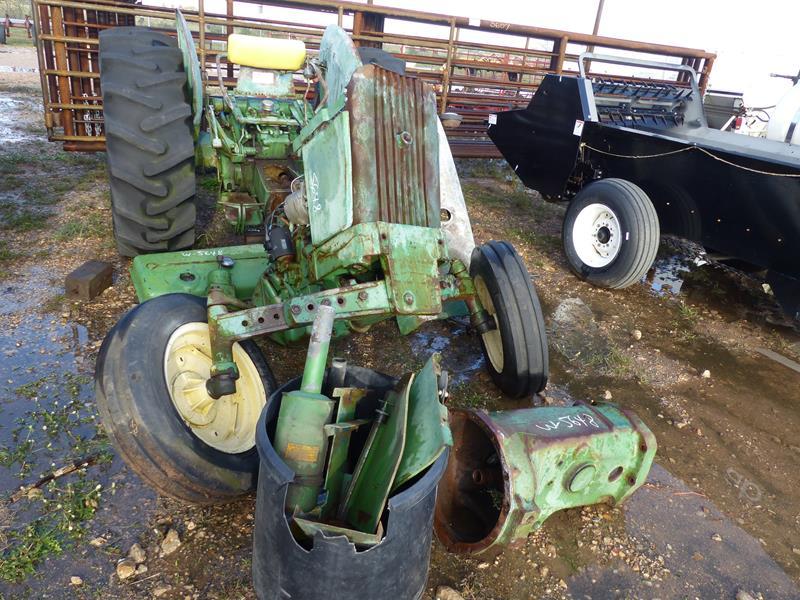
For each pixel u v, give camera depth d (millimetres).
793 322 4375
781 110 5711
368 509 1854
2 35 20516
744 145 6035
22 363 3223
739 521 2717
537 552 2424
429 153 2562
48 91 6199
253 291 3352
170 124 3793
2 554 2182
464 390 3424
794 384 3910
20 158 6668
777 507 2826
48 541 2229
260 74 4625
